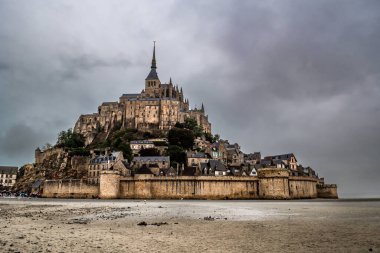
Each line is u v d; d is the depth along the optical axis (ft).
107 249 75.51
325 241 86.99
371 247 78.95
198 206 239.71
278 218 148.66
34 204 260.62
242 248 78.13
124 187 401.08
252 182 389.80
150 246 79.77
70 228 110.22
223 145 626.64
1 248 73.97
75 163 539.29
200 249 76.74
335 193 475.31
